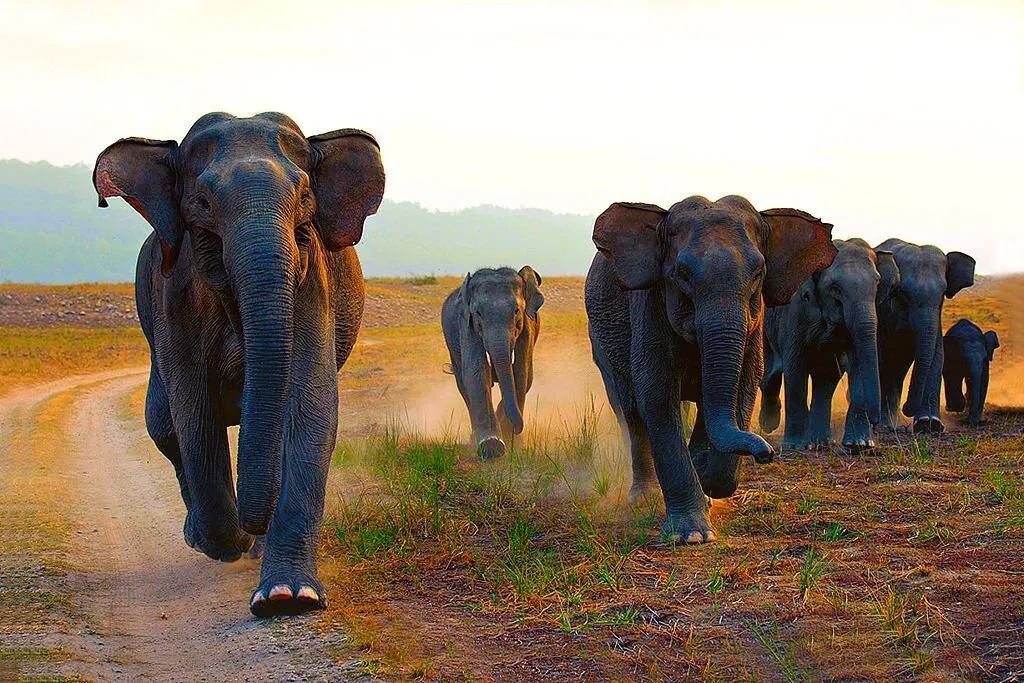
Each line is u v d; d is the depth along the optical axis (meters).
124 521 15.70
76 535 14.45
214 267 9.59
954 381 21.81
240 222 8.98
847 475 14.78
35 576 11.70
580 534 11.86
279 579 9.62
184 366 10.52
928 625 8.39
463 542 12.12
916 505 12.51
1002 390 26.20
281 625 9.38
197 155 9.70
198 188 9.36
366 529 12.61
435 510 12.84
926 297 19.92
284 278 8.86
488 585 10.48
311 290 10.17
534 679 8.06
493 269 20.97
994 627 8.24
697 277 11.09
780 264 11.79
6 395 39.97
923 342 19.80
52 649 9.05
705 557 10.87
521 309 20.67
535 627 9.17
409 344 55.88
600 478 15.19
